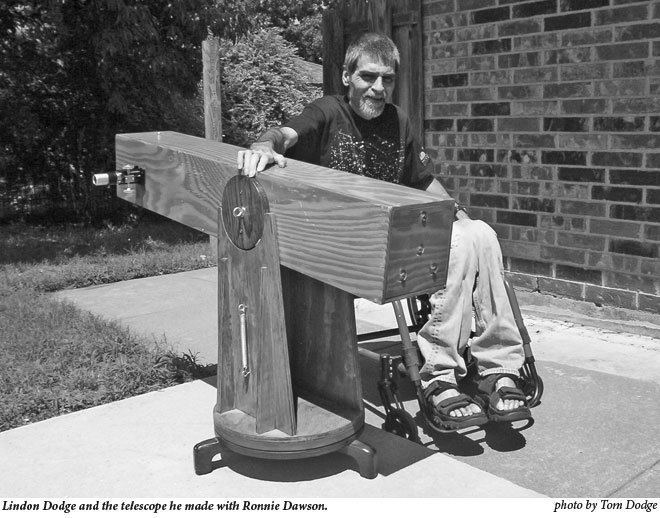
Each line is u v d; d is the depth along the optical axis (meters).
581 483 2.72
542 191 4.86
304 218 2.38
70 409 3.51
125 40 8.74
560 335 4.48
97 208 9.80
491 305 2.95
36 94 9.55
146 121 10.04
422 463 2.75
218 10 9.60
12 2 8.95
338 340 2.68
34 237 8.61
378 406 3.44
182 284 6.29
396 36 5.72
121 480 2.68
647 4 4.19
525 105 4.88
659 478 2.74
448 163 5.45
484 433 3.18
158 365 3.95
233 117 14.65
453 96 5.34
